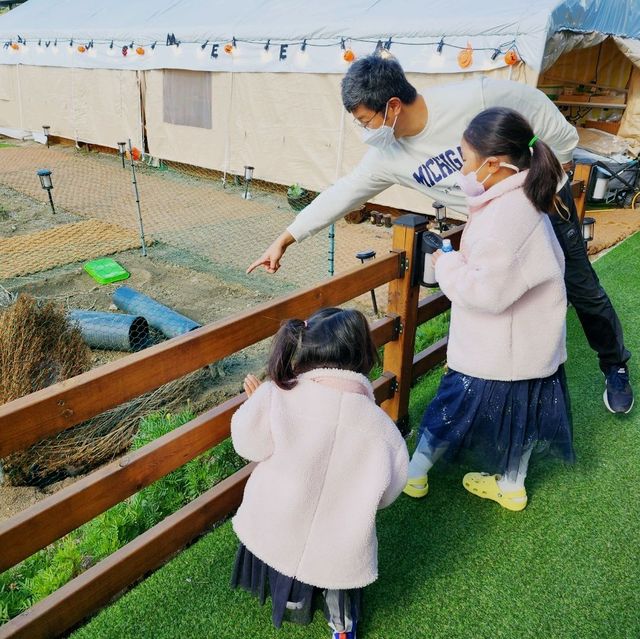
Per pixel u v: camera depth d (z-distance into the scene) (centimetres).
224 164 1123
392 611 214
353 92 240
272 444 174
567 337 416
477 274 198
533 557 237
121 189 1087
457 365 228
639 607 215
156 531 224
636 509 261
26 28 1484
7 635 187
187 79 1129
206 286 649
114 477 197
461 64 748
